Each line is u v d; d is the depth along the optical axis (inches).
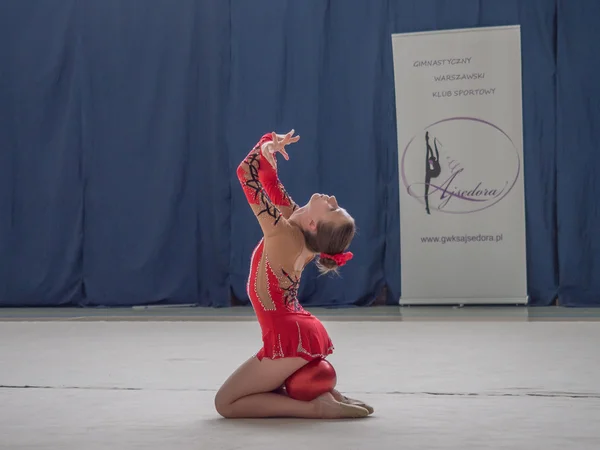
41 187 578.6
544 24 534.9
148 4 572.4
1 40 582.9
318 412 203.3
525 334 387.2
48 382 268.8
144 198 570.9
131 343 373.1
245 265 563.2
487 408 217.8
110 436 188.7
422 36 546.3
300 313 204.1
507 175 536.7
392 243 552.7
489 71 538.6
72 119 576.7
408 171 548.7
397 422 199.6
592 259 528.1
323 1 557.0
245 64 564.1
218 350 346.0
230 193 565.6
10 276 579.5
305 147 557.0
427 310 521.3
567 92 530.3
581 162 528.4
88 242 576.1
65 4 578.6
